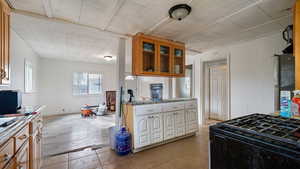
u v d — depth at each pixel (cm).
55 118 498
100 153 236
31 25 242
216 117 466
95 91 659
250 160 90
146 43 279
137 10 193
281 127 108
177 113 293
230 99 354
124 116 259
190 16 210
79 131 353
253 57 312
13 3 174
